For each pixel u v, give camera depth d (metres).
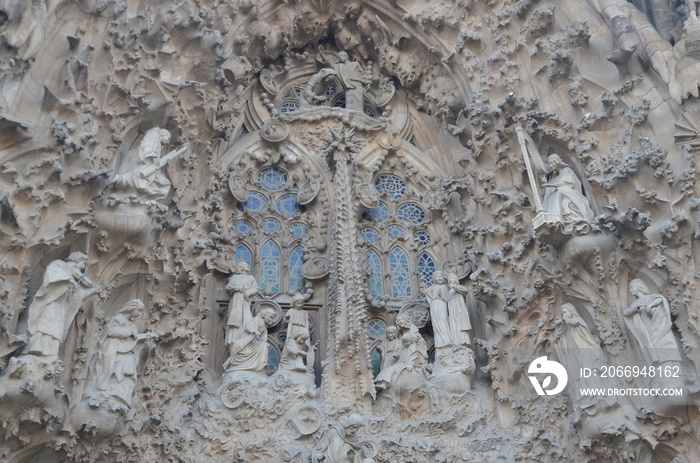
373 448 10.70
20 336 8.91
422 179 14.15
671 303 10.65
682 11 12.64
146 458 9.99
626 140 11.52
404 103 14.84
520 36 12.78
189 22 11.55
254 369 11.19
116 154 10.69
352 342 11.34
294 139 14.02
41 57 10.03
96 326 10.05
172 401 10.69
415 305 12.78
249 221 13.28
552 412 11.09
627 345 10.84
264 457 10.59
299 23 14.58
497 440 11.09
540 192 11.99
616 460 10.45
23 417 8.85
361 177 13.73
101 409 9.49
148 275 10.62
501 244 12.23
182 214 11.01
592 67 12.19
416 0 14.05
